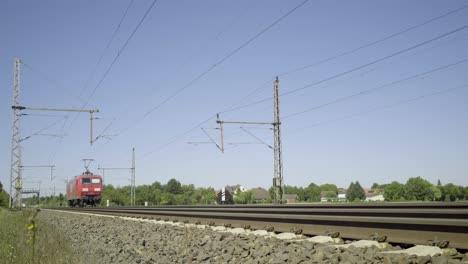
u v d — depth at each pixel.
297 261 7.51
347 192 149.50
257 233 11.91
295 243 9.11
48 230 21.23
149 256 10.47
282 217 11.81
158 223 17.80
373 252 7.20
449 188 90.56
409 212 8.80
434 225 7.50
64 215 34.25
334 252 7.73
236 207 19.41
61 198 134.12
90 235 17.88
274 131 38.03
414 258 6.46
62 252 12.33
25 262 11.22
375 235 8.58
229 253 9.22
